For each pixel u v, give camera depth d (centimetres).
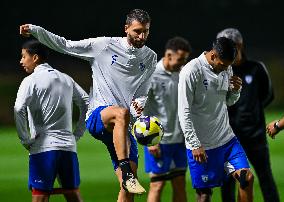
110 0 12612
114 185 3847
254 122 2814
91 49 2375
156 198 2931
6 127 7369
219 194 3478
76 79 9781
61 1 12444
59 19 12431
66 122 2505
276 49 13038
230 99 2598
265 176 2825
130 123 2422
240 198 2481
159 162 2908
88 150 5469
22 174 4309
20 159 4991
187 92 2458
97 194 3550
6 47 11831
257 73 2817
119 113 2252
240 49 2775
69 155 2502
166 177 2930
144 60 2397
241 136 2822
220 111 2523
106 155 5162
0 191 3691
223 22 13250
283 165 4538
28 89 2444
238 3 13388
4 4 11962
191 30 13050
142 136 2339
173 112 2900
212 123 2514
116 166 2448
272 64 10606
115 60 2373
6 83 9269
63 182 2511
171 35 12912
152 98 2905
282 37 13325
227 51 2431
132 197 2419
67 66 10762
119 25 12612
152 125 2347
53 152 2472
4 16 11938
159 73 2884
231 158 2522
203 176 2527
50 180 2481
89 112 2411
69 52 2370
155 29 12838
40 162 2475
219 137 2523
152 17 12812
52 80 2478
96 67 2392
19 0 12100
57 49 2362
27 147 2494
